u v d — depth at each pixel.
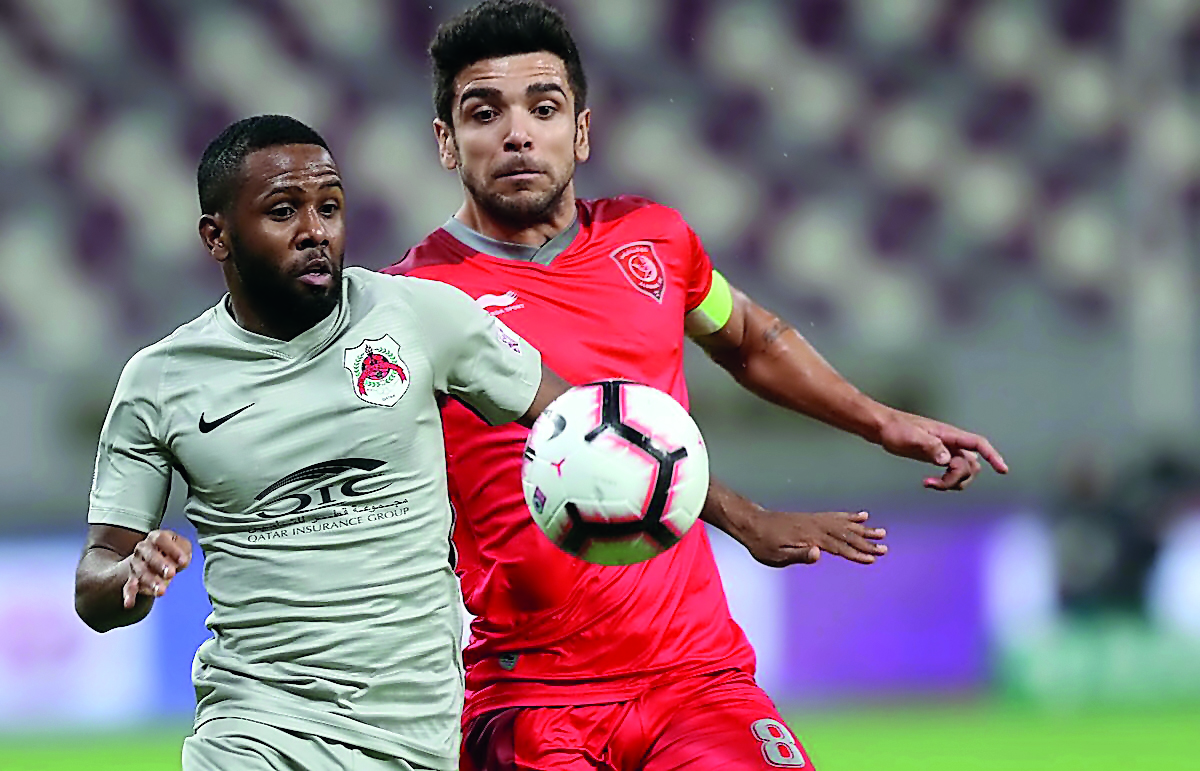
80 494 54.34
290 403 14.70
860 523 18.03
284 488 14.63
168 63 56.34
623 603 16.77
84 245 56.41
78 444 56.09
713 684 17.02
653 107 56.88
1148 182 57.69
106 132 56.28
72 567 42.84
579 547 14.94
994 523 43.41
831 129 57.34
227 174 14.45
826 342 57.72
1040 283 57.81
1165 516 43.44
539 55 17.20
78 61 56.12
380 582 14.70
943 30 57.50
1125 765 32.84
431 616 14.95
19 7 55.75
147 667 42.62
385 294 15.29
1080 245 57.84
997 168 57.75
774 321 19.73
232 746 14.38
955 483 18.81
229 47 56.38
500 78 17.09
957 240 57.75
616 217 18.16
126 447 14.91
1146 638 43.31
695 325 19.25
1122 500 43.53
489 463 16.91
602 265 17.73
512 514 16.83
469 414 16.94
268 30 56.31
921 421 18.98
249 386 14.73
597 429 14.78
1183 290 57.56
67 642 42.59
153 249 56.59
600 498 14.66
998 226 57.75
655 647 16.88
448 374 15.52
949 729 38.53
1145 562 43.25
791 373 19.62
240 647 14.73
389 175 56.16
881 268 57.78
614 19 56.62
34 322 56.25
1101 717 40.56
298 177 14.41
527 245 17.67
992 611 43.16
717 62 57.00
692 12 56.78
